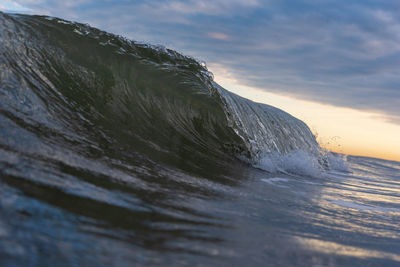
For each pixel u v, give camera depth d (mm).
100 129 4195
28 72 4133
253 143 7688
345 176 10852
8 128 2811
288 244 2328
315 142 12664
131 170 3264
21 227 1412
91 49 5684
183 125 6711
